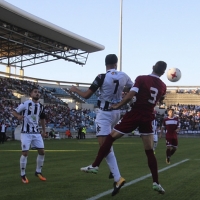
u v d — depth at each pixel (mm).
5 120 38750
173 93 72812
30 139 8711
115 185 6488
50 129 40844
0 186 7961
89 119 53562
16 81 51406
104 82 6547
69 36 34562
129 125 6328
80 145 26375
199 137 51719
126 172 10469
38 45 35000
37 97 8820
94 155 16875
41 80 59000
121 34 33656
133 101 6410
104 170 10883
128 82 6871
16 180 8867
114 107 6301
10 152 18734
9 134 37031
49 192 7219
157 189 6418
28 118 8734
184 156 16734
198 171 10891
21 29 32062
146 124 6402
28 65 41281
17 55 39406
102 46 38625
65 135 43938
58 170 10984
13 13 28453
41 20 31031
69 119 46531
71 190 7445
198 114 61594
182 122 57438
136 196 6816
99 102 6773
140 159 14859
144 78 6414
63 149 21625
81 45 36875
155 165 6449
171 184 8359
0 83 47281
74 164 12797
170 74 10555
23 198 6621
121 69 33750
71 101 60281
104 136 6637
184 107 66000
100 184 8234
